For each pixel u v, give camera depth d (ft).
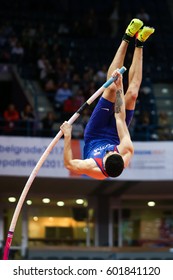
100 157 34.99
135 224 88.17
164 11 112.16
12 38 94.07
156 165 75.51
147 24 106.73
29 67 92.17
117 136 36.40
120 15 108.58
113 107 36.14
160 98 91.09
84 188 82.38
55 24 103.71
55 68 90.58
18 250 83.51
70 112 82.33
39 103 88.53
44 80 89.61
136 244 87.66
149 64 99.45
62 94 85.81
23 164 73.15
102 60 98.68
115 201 88.17
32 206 85.46
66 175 73.82
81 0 110.01
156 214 88.74
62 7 108.06
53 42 97.55
